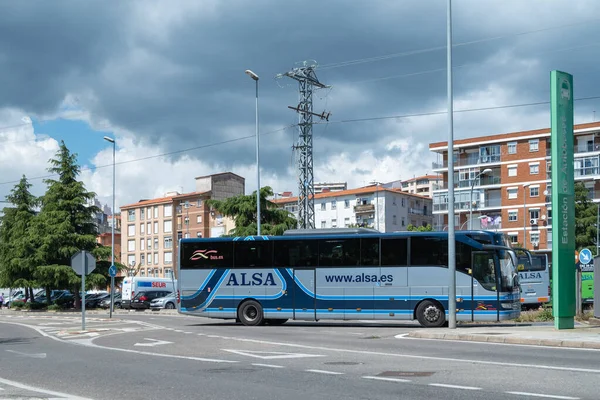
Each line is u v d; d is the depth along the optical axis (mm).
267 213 55906
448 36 22781
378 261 26094
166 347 17891
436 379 10789
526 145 83938
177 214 104188
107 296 68688
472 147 88812
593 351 14930
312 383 10672
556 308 20453
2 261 66188
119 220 124562
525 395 9102
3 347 19281
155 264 106312
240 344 18328
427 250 25547
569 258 20516
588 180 79250
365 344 17828
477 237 25125
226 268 28188
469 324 26750
